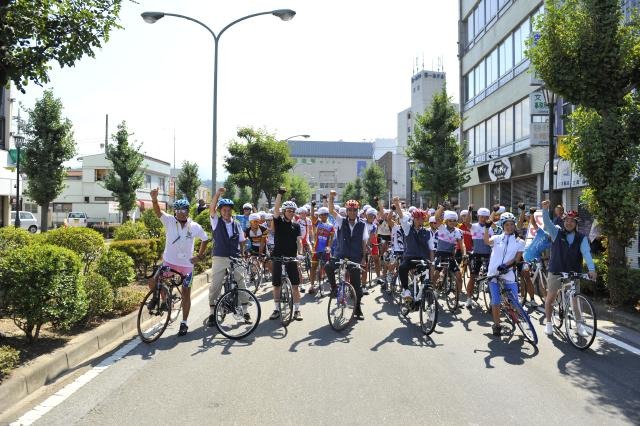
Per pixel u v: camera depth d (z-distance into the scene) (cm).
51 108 2336
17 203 2414
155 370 530
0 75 537
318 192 12862
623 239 894
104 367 541
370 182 6356
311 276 1073
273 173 3488
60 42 549
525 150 2122
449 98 2342
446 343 657
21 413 414
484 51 2623
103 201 5338
